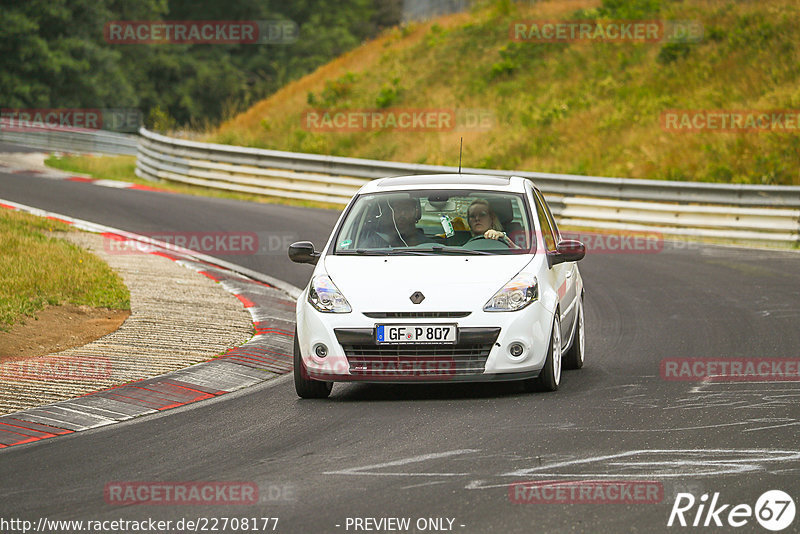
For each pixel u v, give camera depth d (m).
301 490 21.06
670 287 53.91
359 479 21.77
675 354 37.16
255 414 28.80
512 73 127.94
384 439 25.33
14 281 44.38
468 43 140.38
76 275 47.50
